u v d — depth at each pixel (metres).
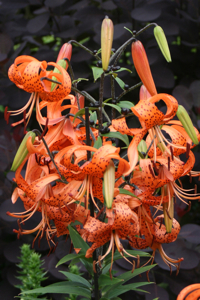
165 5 1.35
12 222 1.34
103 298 0.96
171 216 0.94
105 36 0.89
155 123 0.89
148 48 1.44
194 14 1.46
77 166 0.89
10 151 1.41
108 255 1.01
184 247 1.28
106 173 0.86
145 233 0.97
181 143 0.95
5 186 1.36
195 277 1.30
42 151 0.90
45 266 1.33
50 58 1.46
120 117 0.92
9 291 1.37
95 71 0.94
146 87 0.93
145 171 0.90
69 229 0.97
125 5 1.39
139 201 0.92
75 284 1.01
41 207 0.97
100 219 0.98
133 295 1.30
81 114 0.95
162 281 1.30
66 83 0.90
